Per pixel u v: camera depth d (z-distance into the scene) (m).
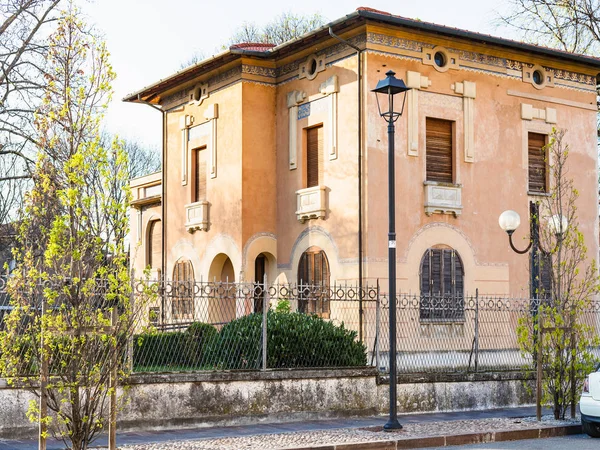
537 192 22.45
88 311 9.76
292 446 11.93
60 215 9.73
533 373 17.17
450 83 21.12
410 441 12.79
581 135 23.50
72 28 10.15
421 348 19.34
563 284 15.95
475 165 21.39
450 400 16.19
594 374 14.05
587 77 23.78
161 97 26.48
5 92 23.81
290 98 22.42
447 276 20.67
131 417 13.20
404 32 20.36
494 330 20.25
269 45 25.50
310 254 21.47
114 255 9.84
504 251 21.73
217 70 23.59
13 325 9.78
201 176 24.72
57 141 9.94
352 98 20.27
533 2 29.44
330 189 20.89
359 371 15.37
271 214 22.89
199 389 13.81
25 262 9.87
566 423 14.73
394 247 13.80
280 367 14.88
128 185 10.01
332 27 20.02
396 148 20.16
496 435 13.65
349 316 19.72
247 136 22.67
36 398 12.24
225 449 11.65
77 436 9.96
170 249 25.73
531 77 22.62
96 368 9.95
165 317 14.64
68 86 10.04
